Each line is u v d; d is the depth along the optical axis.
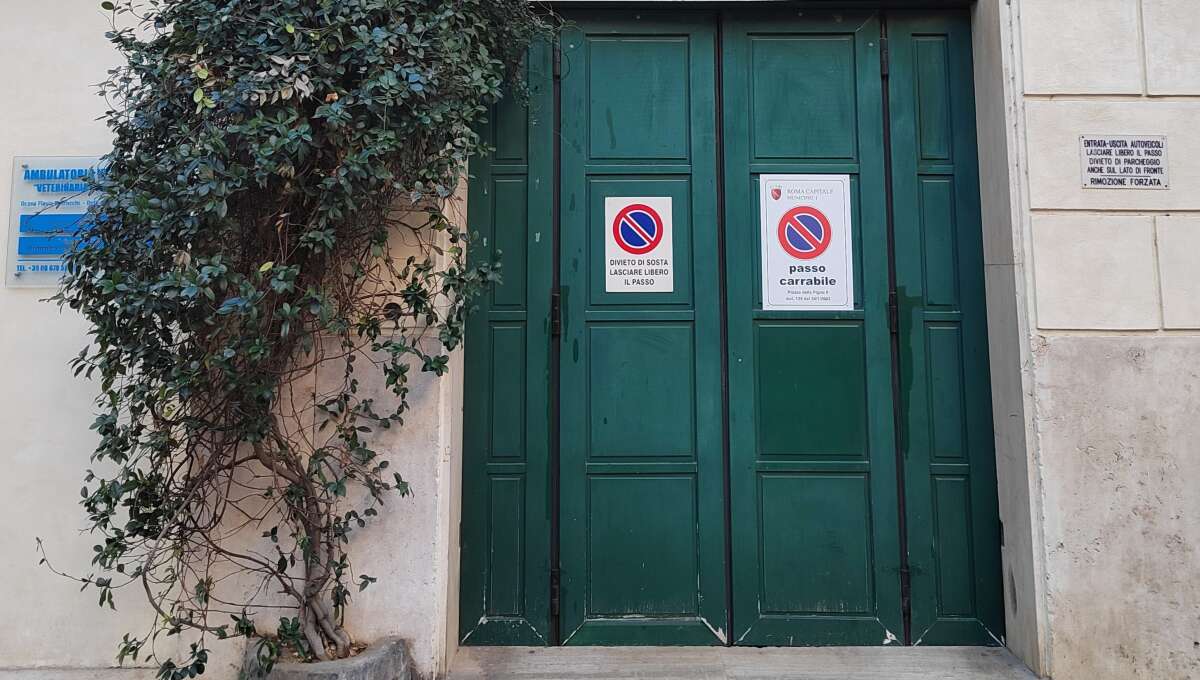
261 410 2.94
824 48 4.04
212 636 3.31
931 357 3.86
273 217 2.96
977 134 3.96
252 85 2.81
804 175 3.96
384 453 3.37
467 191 3.83
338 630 3.19
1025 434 3.49
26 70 3.66
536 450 3.82
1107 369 3.49
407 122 2.96
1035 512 3.45
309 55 2.88
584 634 3.73
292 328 3.03
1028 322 3.52
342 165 2.82
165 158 2.79
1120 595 3.38
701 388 3.85
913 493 3.79
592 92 4.00
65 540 3.45
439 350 3.43
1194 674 3.35
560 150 3.97
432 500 3.36
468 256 3.80
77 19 3.68
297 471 3.09
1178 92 3.62
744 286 3.89
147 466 3.44
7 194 3.60
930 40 4.05
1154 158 3.60
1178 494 3.43
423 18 3.09
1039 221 3.56
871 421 3.82
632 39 4.04
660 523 3.80
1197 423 3.47
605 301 3.90
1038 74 3.63
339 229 3.09
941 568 3.76
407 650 3.27
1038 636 3.39
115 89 3.41
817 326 3.89
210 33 2.91
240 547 3.31
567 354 3.87
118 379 3.48
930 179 3.97
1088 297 3.53
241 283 2.66
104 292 2.69
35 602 3.42
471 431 3.82
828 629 3.73
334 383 3.37
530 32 3.66
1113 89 3.62
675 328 3.89
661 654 3.63
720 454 3.83
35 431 3.50
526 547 3.77
